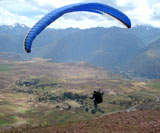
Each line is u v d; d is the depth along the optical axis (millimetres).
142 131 21766
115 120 26469
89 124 25938
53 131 24531
